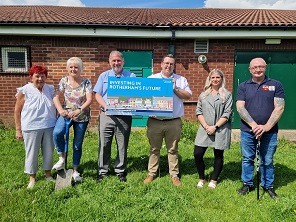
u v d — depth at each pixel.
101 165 4.06
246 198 3.59
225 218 3.11
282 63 7.64
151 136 4.02
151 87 3.79
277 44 7.51
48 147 3.82
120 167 4.11
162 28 6.86
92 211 3.14
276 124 3.58
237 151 5.55
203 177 4.00
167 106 3.80
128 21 7.23
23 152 5.18
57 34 6.88
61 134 3.80
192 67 7.56
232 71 7.61
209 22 7.13
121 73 3.90
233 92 7.75
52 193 3.52
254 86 3.57
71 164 4.61
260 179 4.02
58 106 3.71
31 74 3.60
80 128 3.88
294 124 7.98
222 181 4.14
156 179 4.14
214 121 3.73
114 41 7.39
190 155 5.25
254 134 3.61
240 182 4.10
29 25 6.72
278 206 3.26
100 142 3.99
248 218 3.11
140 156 5.16
